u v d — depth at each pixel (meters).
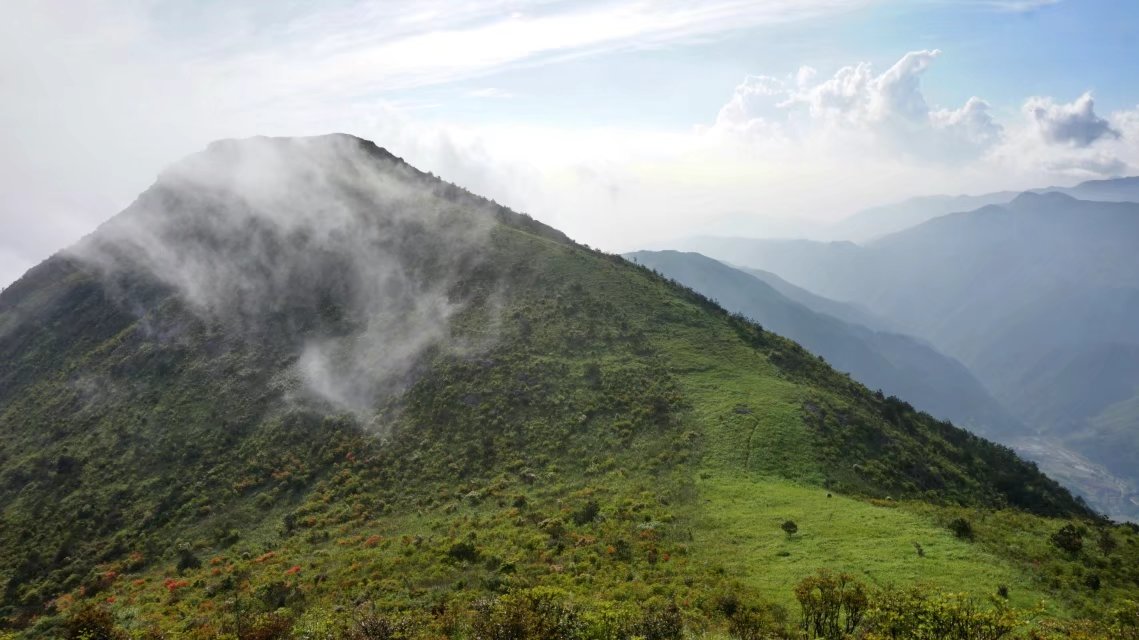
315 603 40.12
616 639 24.88
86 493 77.25
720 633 27.30
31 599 60.22
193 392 93.94
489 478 64.69
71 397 99.50
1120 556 32.53
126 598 51.97
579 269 109.31
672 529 44.00
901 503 46.91
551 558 41.72
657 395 72.62
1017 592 29.48
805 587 25.55
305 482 72.12
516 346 88.12
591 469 61.41
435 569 42.09
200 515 69.69
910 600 22.47
